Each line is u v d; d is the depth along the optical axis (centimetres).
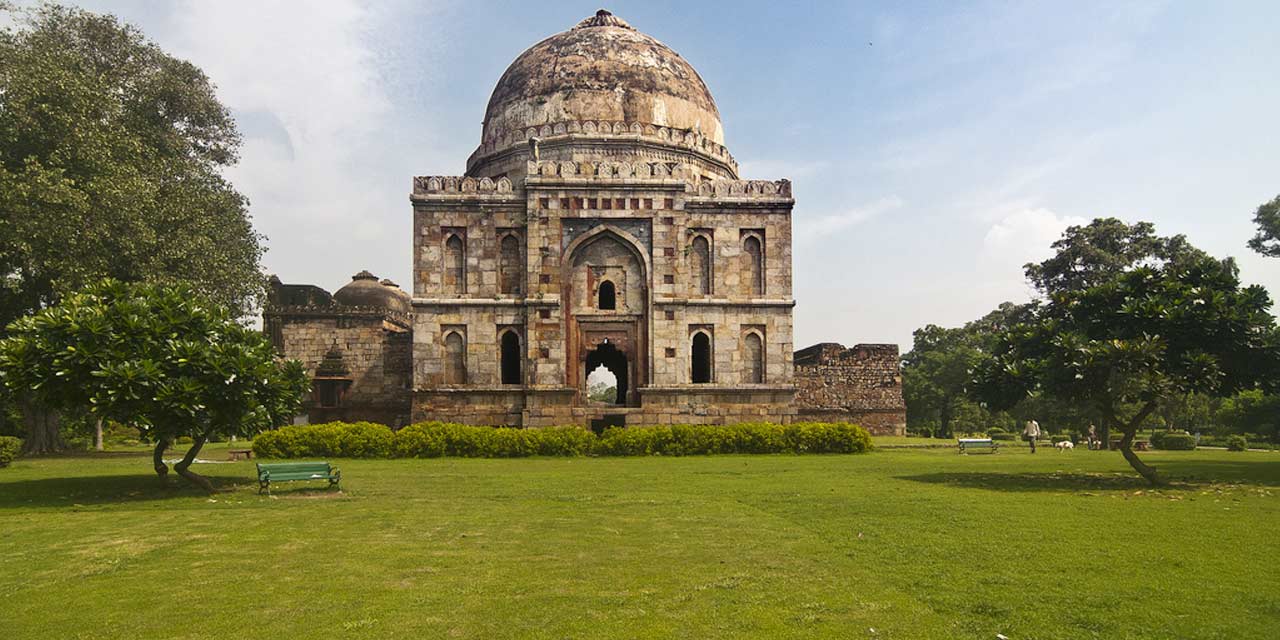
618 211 3459
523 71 4066
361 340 4259
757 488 1925
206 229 3512
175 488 1928
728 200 3544
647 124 3869
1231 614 839
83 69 3328
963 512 1509
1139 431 6481
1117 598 897
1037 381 2125
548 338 3381
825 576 1012
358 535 1320
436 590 965
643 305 3469
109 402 1741
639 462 2741
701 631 805
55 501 1759
